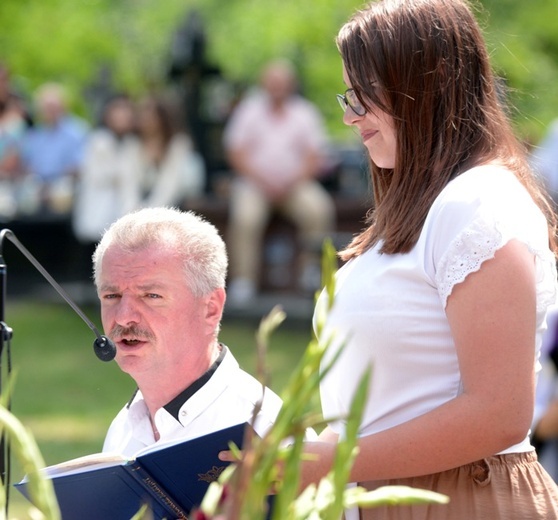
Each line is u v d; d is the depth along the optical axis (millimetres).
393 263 6176
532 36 36219
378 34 6281
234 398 6965
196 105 30766
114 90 38688
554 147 21344
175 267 6820
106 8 39812
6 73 31359
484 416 5699
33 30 38781
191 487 5965
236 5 39312
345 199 28188
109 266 6898
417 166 6262
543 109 34188
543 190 6852
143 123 28031
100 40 38906
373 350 6148
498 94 6918
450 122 6242
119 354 6926
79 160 30922
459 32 6301
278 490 4164
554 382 11266
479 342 5750
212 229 7098
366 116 6473
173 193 28188
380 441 5871
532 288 5789
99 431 18000
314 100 38719
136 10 40062
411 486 6086
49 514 3645
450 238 5926
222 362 7031
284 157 27859
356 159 30547
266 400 7012
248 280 28391
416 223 6148
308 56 38781
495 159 6270
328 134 38219
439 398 6066
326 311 4020
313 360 3867
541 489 6188
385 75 6254
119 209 28031
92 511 6113
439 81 6230
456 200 5973
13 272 31531
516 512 6059
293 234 28562
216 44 38438
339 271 6691
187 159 28422
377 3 6445
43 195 30891
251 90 32625
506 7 35656
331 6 38000
